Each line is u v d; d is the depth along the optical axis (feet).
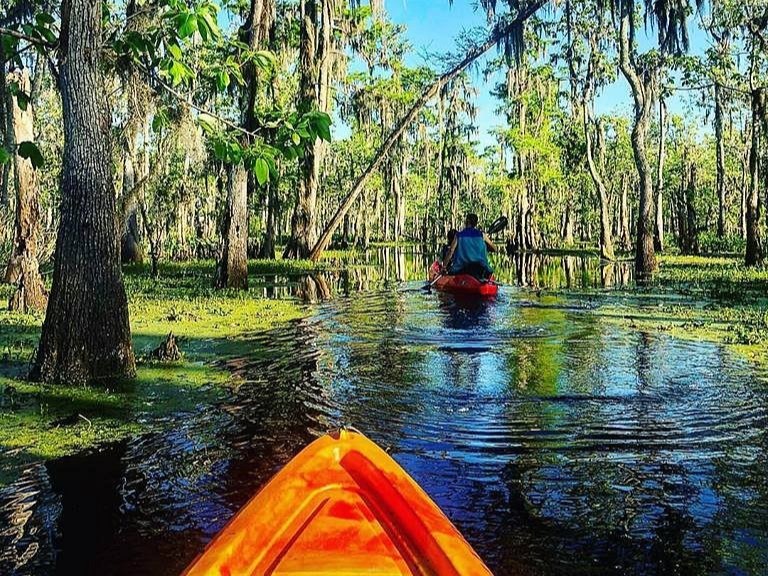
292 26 93.50
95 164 21.43
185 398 19.84
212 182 129.49
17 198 37.68
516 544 11.71
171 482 13.94
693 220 126.21
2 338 28.81
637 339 29.37
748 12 79.61
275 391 20.72
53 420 17.69
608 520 12.55
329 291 50.39
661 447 16.08
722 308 39.91
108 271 21.86
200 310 38.73
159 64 21.81
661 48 69.51
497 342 28.73
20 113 36.68
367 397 20.15
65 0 21.15
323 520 7.73
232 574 7.13
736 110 141.28
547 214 179.93
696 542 11.78
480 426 17.52
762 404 19.39
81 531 11.92
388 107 156.35
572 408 19.10
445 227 224.12
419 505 7.90
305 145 21.71
